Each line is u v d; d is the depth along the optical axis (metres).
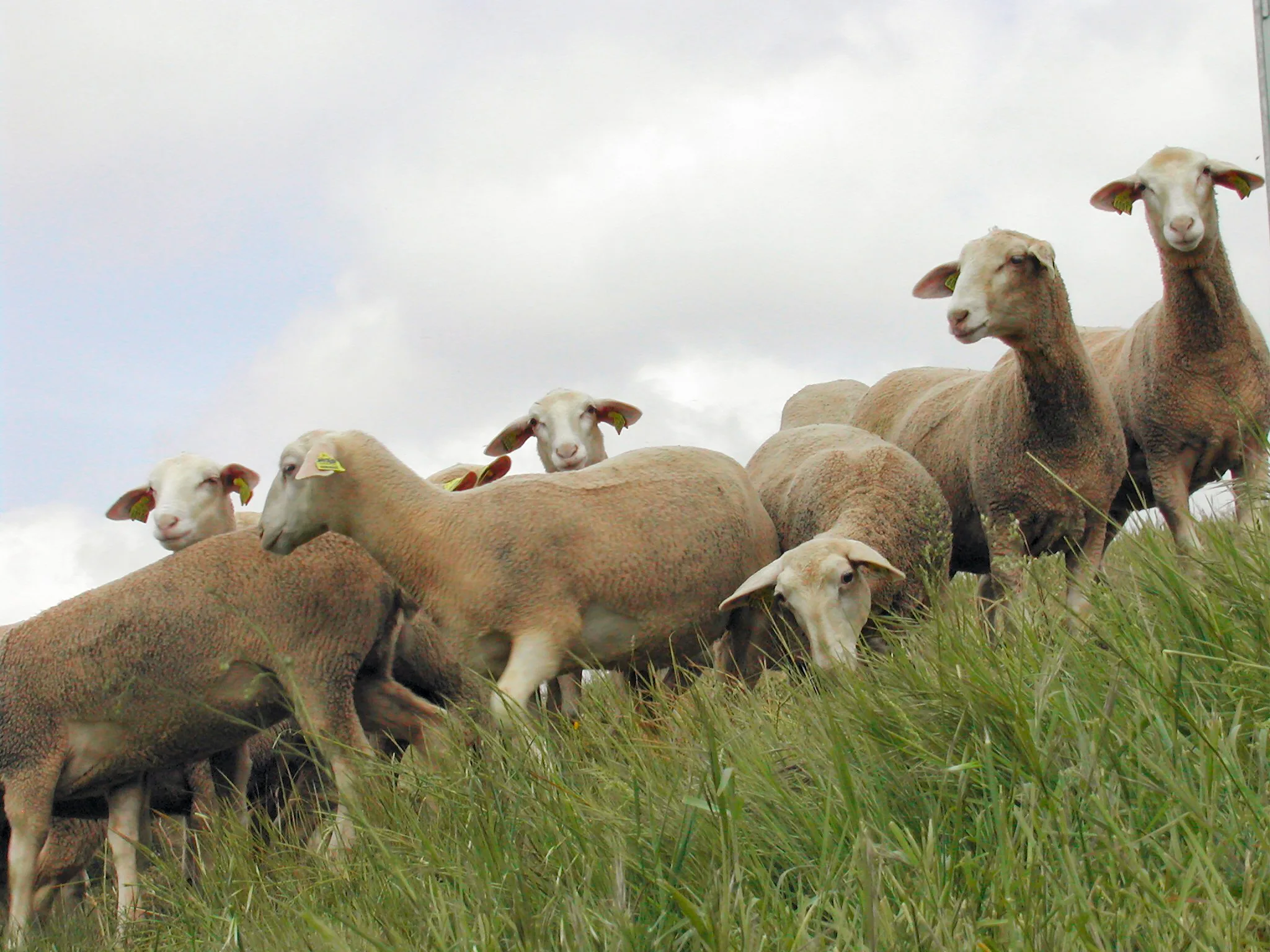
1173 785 2.96
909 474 7.53
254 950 4.29
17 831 7.20
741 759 3.96
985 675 3.66
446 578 6.94
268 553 7.30
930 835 3.07
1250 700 3.41
